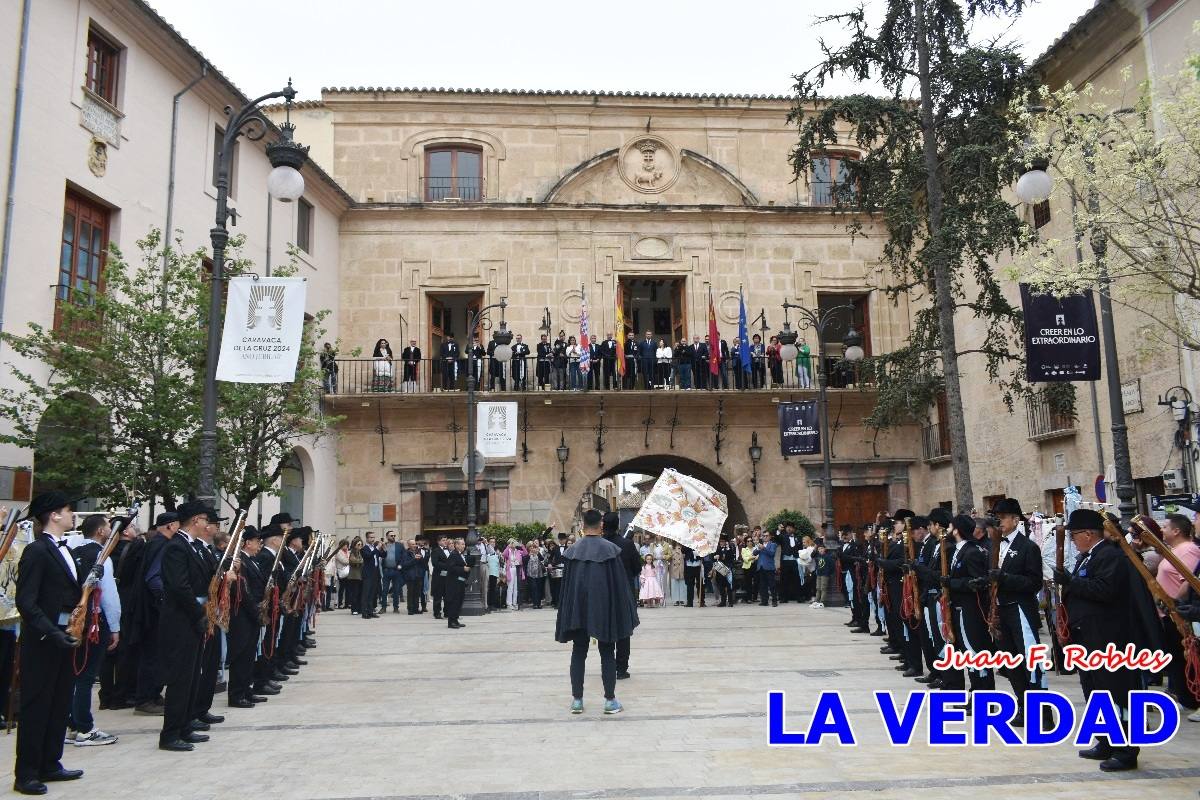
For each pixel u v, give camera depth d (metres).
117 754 6.89
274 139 21.34
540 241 25.78
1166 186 9.66
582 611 8.09
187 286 14.28
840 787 5.68
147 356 13.42
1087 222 9.98
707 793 5.57
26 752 5.88
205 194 18.98
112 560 8.31
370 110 25.89
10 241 13.59
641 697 8.87
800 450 20.11
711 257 26.08
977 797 5.43
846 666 10.74
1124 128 10.09
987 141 14.40
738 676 10.09
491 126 26.11
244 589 8.70
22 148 13.95
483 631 15.79
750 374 24.70
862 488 25.84
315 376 15.91
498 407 20.27
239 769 6.38
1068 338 12.23
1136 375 16.33
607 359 24.52
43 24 14.48
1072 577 6.46
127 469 12.66
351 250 25.45
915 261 15.32
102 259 16.06
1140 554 8.18
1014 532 7.42
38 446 12.67
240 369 10.11
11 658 8.06
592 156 26.14
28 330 13.88
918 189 16.03
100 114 15.81
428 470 24.56
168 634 7.08
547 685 9.79
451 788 5.79
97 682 11.54
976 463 22.44
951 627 8.12
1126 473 10.89
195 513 7.48
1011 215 13.55
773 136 26.80
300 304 10.29
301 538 11.45
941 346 14.92
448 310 27.33
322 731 7.62
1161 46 15.39
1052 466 19.17
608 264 25.78
